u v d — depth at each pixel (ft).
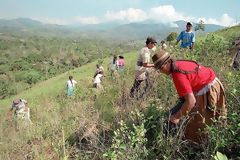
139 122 15.83
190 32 31.19
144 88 22.90
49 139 19.70
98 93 28.91
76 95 33.55
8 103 83.25
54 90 89.71
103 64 104.06
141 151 13.65
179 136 14.19
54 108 27.32
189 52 27.09
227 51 25.55
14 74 409.08
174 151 13.42
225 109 14.58
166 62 14.15
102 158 15.03
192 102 13.71
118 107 20.58
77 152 16.55
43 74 419.74
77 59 571.28
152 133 16.05
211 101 14.17
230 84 17.21
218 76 19.01
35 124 24.29
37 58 579.89
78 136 18.51
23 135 22.35
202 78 14.15
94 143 16.20
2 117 35.76
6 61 628.69
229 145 13.32
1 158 18.84
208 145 13.14
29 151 19.11
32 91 111.45
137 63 25.16
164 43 34.32
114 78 30.30
